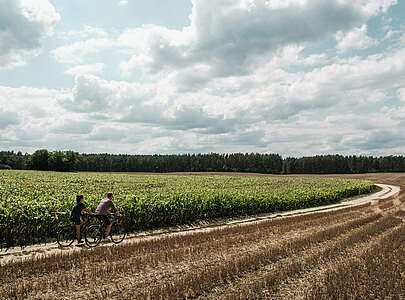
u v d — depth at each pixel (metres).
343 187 45.84
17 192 24.61
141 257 11.05
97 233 13.82
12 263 10.09
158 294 7.60
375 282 8.45
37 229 14.70
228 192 27.83
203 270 9.45
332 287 8.00
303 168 149.12
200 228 19.80
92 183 42.88
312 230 16.50
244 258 10.43
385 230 16.16
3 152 135.75
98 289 8.14
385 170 158.12
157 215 19.64
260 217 24.83
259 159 151.50
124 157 148.88
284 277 8.84
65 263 10.24
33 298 7.61
